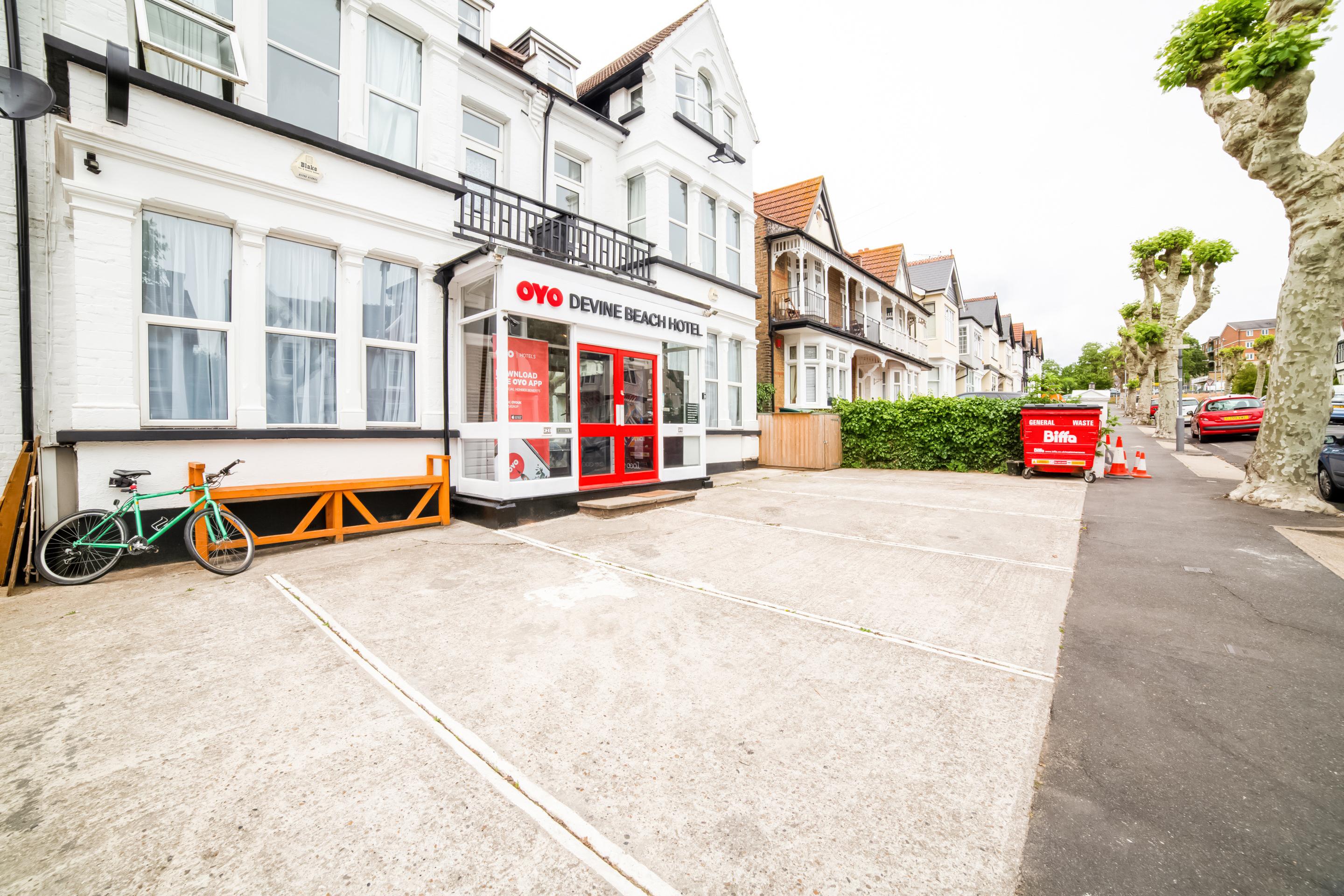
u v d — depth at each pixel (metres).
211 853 1.89
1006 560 5.57
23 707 2.80
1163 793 2.24
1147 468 13.41
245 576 5.01
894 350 23.47
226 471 5.39
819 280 19.92
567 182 11.09
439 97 7.84
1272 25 7.35
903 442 14.68
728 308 13.57
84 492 5.11
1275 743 2.57
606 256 10.35
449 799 2.17
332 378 6.86
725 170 13.41
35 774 2.29
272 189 6.21
